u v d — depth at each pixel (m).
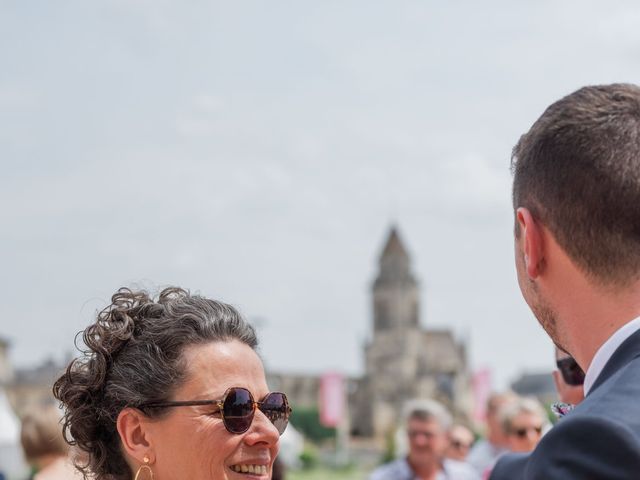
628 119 2.27
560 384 3.99
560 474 2.04
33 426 5.61
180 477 2.95
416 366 147.00
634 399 2.10
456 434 11.62
